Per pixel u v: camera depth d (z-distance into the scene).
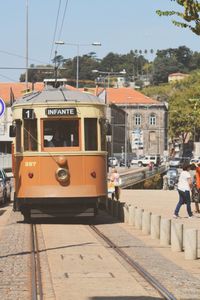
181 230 22.06
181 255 21.16
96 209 30.58
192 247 20.06
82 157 30.06
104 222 33.53
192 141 187.38
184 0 14.95
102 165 30.70
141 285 15.05
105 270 17.25
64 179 29.81
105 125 31.08
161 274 16.94
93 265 18.11
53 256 19.88
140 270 17.27
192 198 48.47
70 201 29.73
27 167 30.14
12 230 28.38
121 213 34.44
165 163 170.50
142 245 23.50
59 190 29.75
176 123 175.38
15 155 31.03
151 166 113.75
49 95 30.98
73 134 30.22
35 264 18.11
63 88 33.03
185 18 15.15
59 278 15.96
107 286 14.88
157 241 24.97
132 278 16.03
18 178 30.66
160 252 21.69
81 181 30.00
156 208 43.84
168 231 23.70
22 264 18.19
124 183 77.81
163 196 59.72
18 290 14.31
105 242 24.00
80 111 30.30
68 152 29.95
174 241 21.97
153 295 13.87
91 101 30.58
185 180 35.22
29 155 30.14
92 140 30.41
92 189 30.02
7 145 131.50
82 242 23.70
